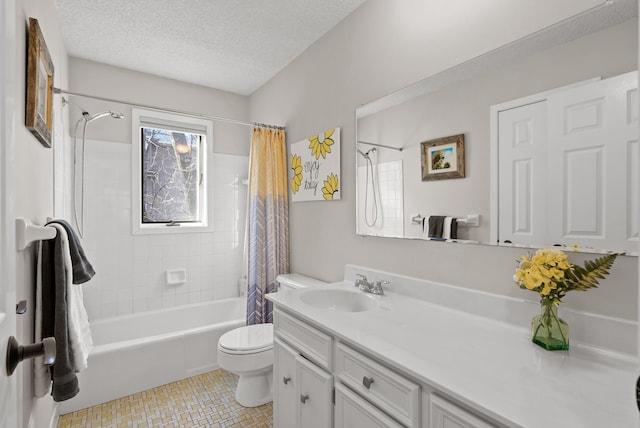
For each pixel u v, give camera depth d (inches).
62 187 82.5
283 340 62.4
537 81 46.4
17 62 42.9
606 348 39.8
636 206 37.8
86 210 105.0
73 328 53.5
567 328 40.4
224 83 124.1
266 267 105.0
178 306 119.6
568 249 43.3
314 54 95.6
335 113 87.3
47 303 51.3
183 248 122.0
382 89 72.9
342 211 84.9
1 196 21.8
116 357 85.3
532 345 42.0
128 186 112.0
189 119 123.0
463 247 56.6
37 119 49.8
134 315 109.9
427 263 62.8
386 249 71.9
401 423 37.8
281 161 107.9
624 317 39.3
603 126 40.1
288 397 59.8
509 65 49.6
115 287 109.8
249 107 135.5
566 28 43.5
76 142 103.2
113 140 109.3
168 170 122.7
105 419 76.7
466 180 55.4
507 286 50.6
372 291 68.1
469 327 48.4
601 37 40.4
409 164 65.4
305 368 54.5
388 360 38.4
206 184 126.6
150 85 116.0
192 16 83.1
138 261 113.7
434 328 48.1
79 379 80.7
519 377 33.9
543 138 45.7
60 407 78.0
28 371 48.0
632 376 34.1
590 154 41.3
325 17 83.9
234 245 132.9
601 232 40.3
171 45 97.1
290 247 107.5
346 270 81.4
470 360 37.7
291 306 58.7
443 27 60.1
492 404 29.0
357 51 80.0
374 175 73.7
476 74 53.9
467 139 55.2
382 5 73.2
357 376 44.5
